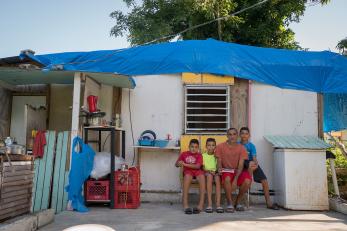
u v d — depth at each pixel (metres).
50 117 7.88
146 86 7.52
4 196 4.02
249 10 14.25
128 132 7.44
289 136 7.18
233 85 7.39
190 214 5.68
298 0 13.88
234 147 6.23
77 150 6.13
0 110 7.74
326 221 5.18
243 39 14.45
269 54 7.53
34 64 7.64
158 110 7.45
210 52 7.40
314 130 7.35
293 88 7.41
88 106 6.55
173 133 7.38
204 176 6.14
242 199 6.69
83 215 5.52
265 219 5.29
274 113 7.38
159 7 14.48
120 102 7.47
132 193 6.26
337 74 7.51
